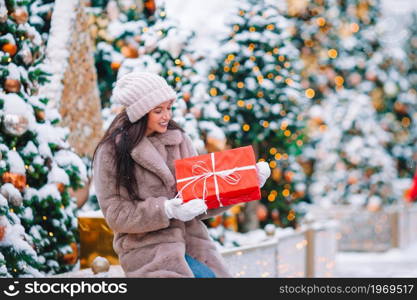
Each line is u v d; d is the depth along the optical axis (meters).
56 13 8.52
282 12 17.83
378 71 20.92
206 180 4.57
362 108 20.27
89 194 8.99
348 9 20.06
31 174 6.41
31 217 6.35
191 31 9.29
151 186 4.62
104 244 7.08
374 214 17.28
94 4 10.77
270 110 11.46
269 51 11.59
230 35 11.70
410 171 22.98
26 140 6.48
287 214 12.09
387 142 21.36
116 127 4.67
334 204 19.89
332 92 20.50
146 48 9.23
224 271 4.77
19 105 6.07
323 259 11.34
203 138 9.44
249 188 4.55
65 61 8.30
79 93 8.69
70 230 6.97
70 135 8.49
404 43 24.78
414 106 22.38
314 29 19.16
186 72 9.18
